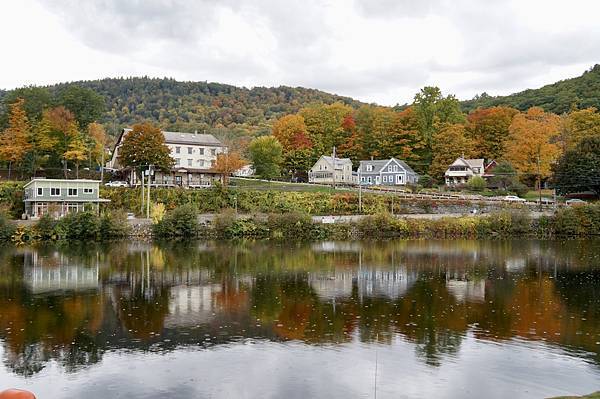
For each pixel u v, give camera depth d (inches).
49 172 3464.6
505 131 4953.3
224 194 3142.2
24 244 2255.2
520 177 4146.2
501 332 886.4
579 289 1257.4
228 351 789.2
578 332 887.1
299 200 3211.1
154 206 2650.1
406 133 4741.6
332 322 951.6
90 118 4020.7
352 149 5059.1
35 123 3358.8
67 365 732.7
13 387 656.4
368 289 1261.1
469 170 4439.0
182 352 785.6
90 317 989.2
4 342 833.5
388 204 3282.5
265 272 1520.7
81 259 1787.6
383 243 2404.0
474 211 3174.2
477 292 1222.3
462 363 738.2
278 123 5007.4
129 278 1412.4
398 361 745.0
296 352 783.7
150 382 671.1
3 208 2551.7
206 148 3870.6
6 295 1186.0
